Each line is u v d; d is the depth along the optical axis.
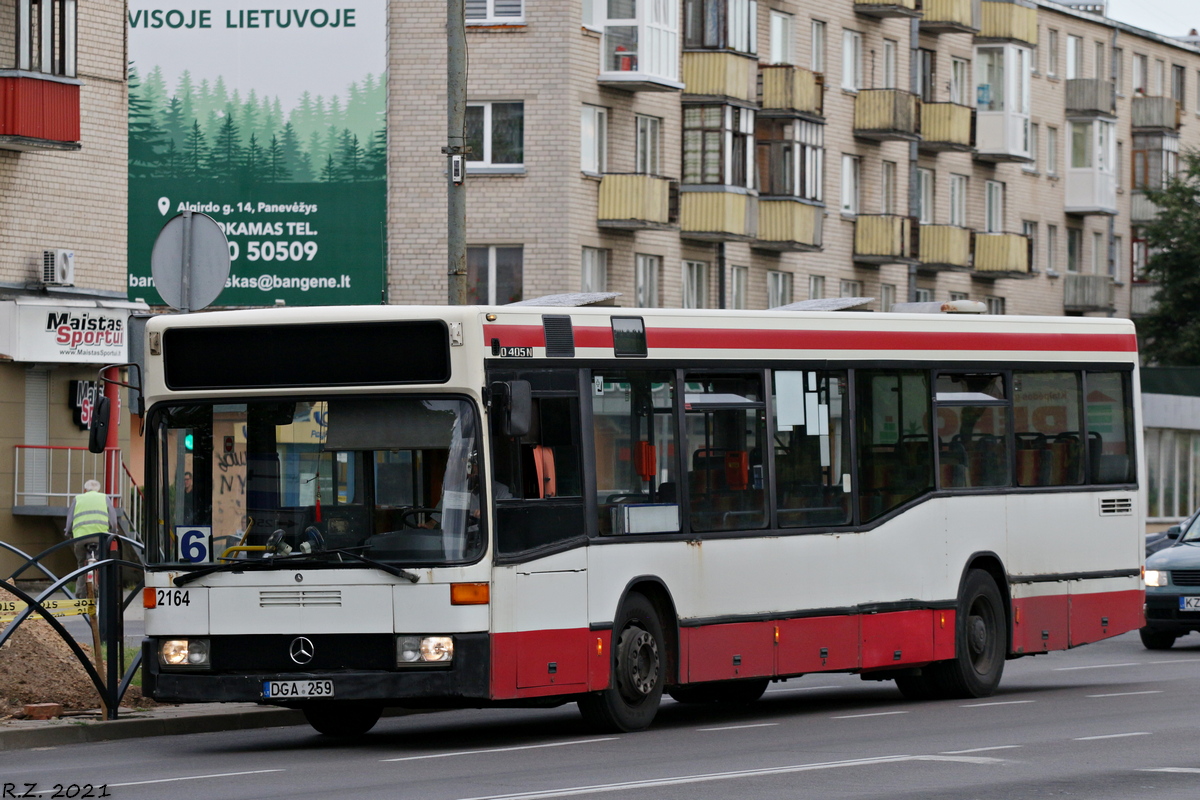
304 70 60.28
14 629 22.97
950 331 27.73
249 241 60.28
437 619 20.80
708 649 23.78
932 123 88.50
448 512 21.02
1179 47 119.50
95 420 21.56
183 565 21.48
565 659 21.89
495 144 65.94
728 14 72.62
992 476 28.30
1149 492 83.69
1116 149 112.69
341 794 17.48
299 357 21.42
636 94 69.62
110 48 53.00
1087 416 30.05
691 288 73.75
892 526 26.48
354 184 60.22
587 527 22.31
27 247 50.69
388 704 21.78
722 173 72.12
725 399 24.33
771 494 24.81
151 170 60.28
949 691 27.77
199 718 24.05
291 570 21.12
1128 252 113.94
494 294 65.81
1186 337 99.50
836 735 22.67
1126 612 30.50
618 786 17.70
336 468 21.27
